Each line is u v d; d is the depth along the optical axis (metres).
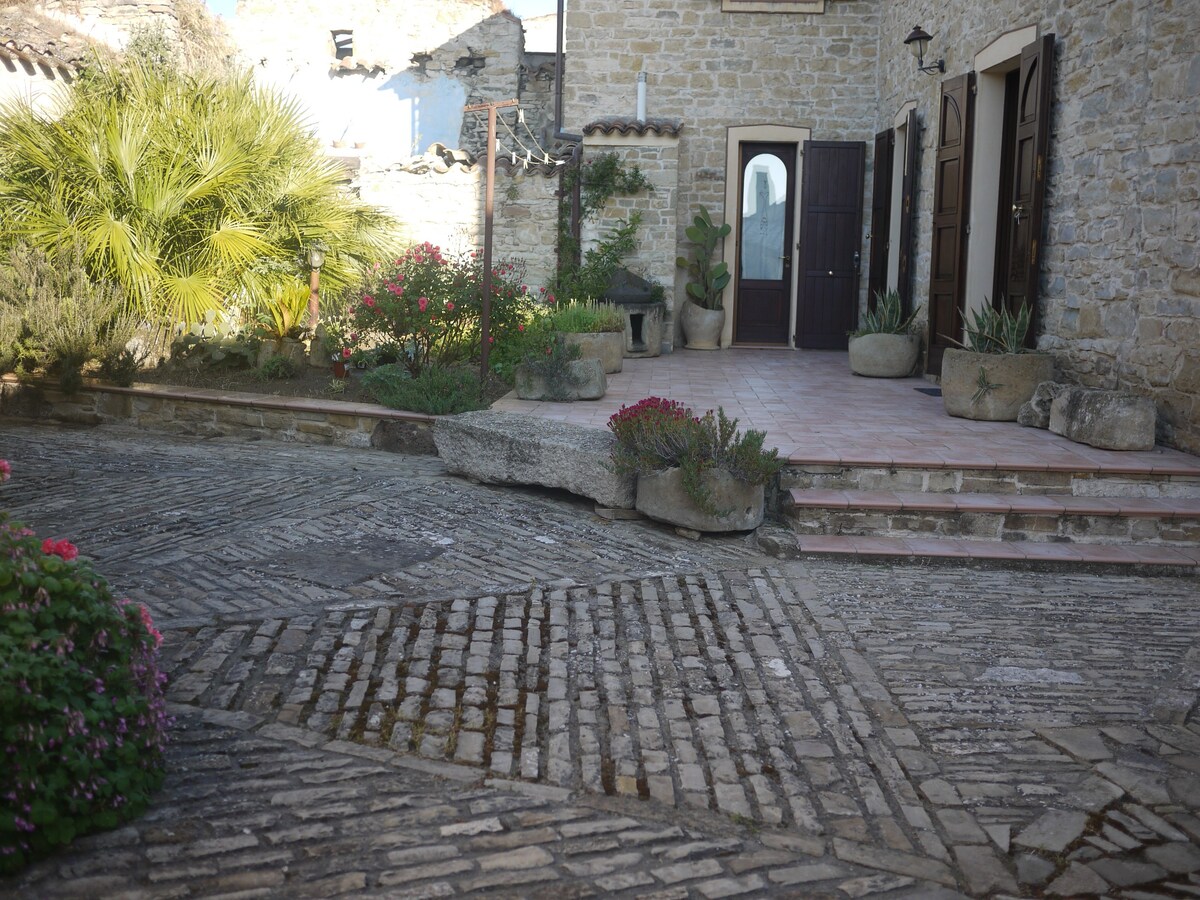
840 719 3.77
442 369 8.73
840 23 13.30
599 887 2.70
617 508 6.18
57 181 10.62
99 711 2.86
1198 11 6.50
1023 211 8.89
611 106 13.56
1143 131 7.06
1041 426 7.42
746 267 13.91
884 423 7.59
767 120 13.45
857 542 5.77
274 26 17.03
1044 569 5.61
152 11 15.46
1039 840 3.01
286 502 6.31
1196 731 3.71
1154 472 6.13
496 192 12.65
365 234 11.67
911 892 2.75
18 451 7.78
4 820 2.61
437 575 5.11
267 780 3.17
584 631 4.51
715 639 4.49
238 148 10.88
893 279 12.34
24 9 14.16
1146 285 7.04
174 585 4.82
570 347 8.62
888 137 12.33
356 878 2.68
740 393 9.16
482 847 2.86
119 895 2.57
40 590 2.83
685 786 3.26
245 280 10.61
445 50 16.83
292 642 4.23
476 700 3.80
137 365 9.64
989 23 9.40
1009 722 3.76
